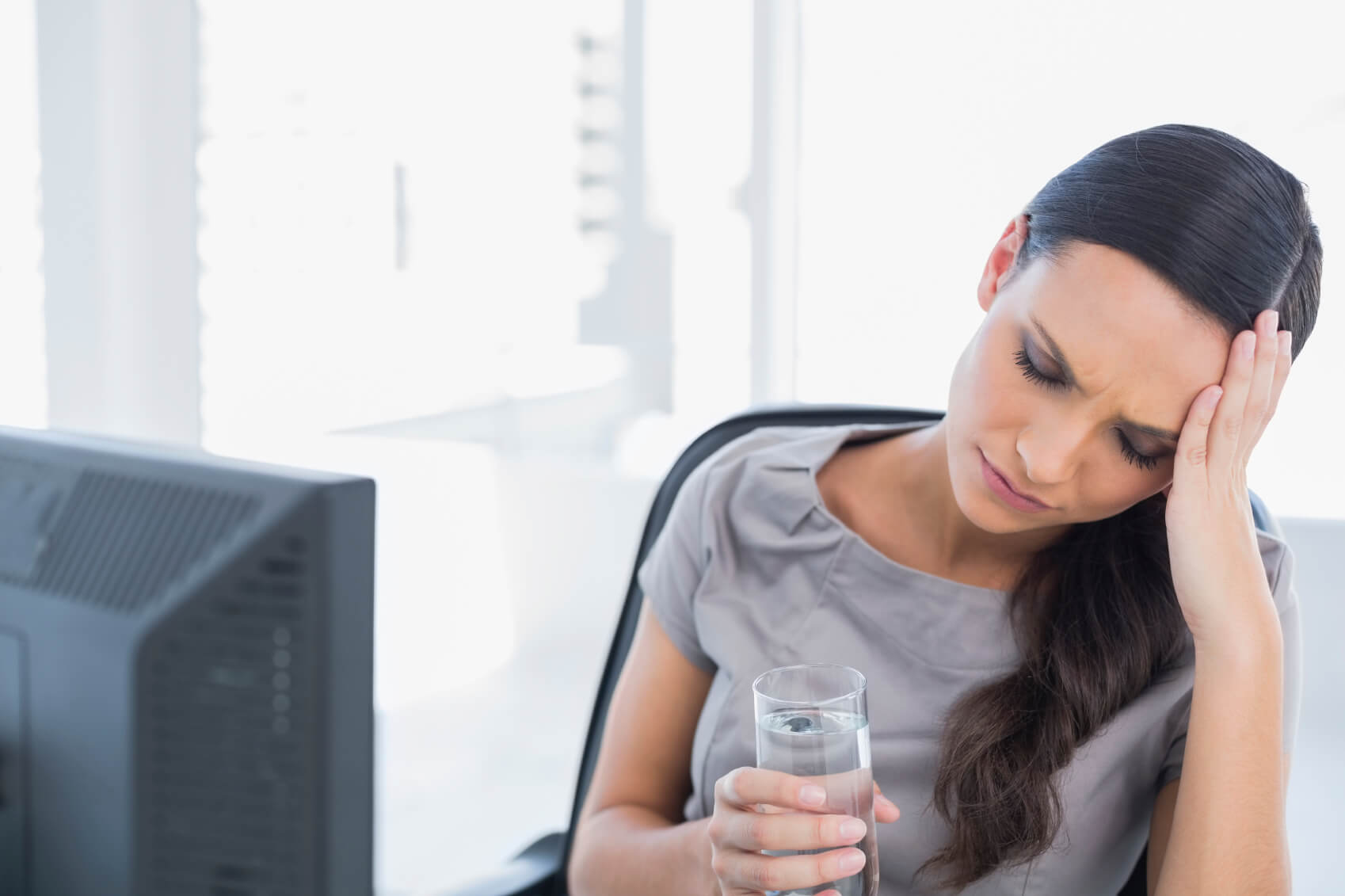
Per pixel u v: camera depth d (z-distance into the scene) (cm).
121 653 52
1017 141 299
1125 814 105
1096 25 290
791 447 120
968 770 100
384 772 307
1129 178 88
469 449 338
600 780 120
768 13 309
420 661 346
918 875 105
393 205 332
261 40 327
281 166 330
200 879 51
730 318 322
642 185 323
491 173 329
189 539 51
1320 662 288
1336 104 274
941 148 305
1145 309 87
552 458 336
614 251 327
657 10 316
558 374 332
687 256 323
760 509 116
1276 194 88
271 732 50
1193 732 97
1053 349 89
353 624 50
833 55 309
